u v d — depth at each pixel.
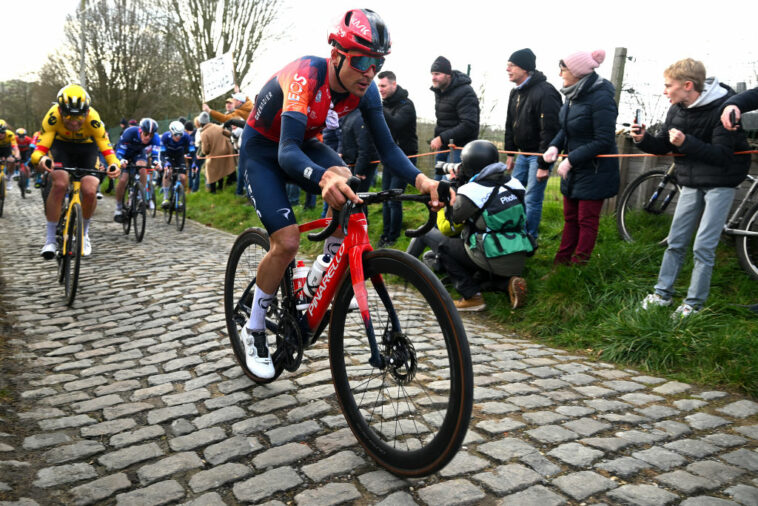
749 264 4.01
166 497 1.85
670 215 5.06
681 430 2.33
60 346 3.47
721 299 3.72
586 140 4.23
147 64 24.69
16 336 3.65
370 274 2.06
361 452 2.12
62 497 1.88
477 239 4.12
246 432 2.29
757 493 1.86
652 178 5.12
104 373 3.04
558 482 1.91
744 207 4.49
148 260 6.08
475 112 5.62
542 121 4.76
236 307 2.97
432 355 2.26
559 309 3.94
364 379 2.26
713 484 1.92
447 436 1.75
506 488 1.87
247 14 19.89
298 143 2.08
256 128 2.43
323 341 3.39
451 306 1.75
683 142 3.35
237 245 3.00
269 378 2.66
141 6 20.95
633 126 3.77
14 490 1.90
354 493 1.85
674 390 2.79
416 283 1.86
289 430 2.30
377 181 9.29
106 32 24.33
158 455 2.14
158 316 4.03
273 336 2.90
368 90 2.31
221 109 20.28
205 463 2.07
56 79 26.33
